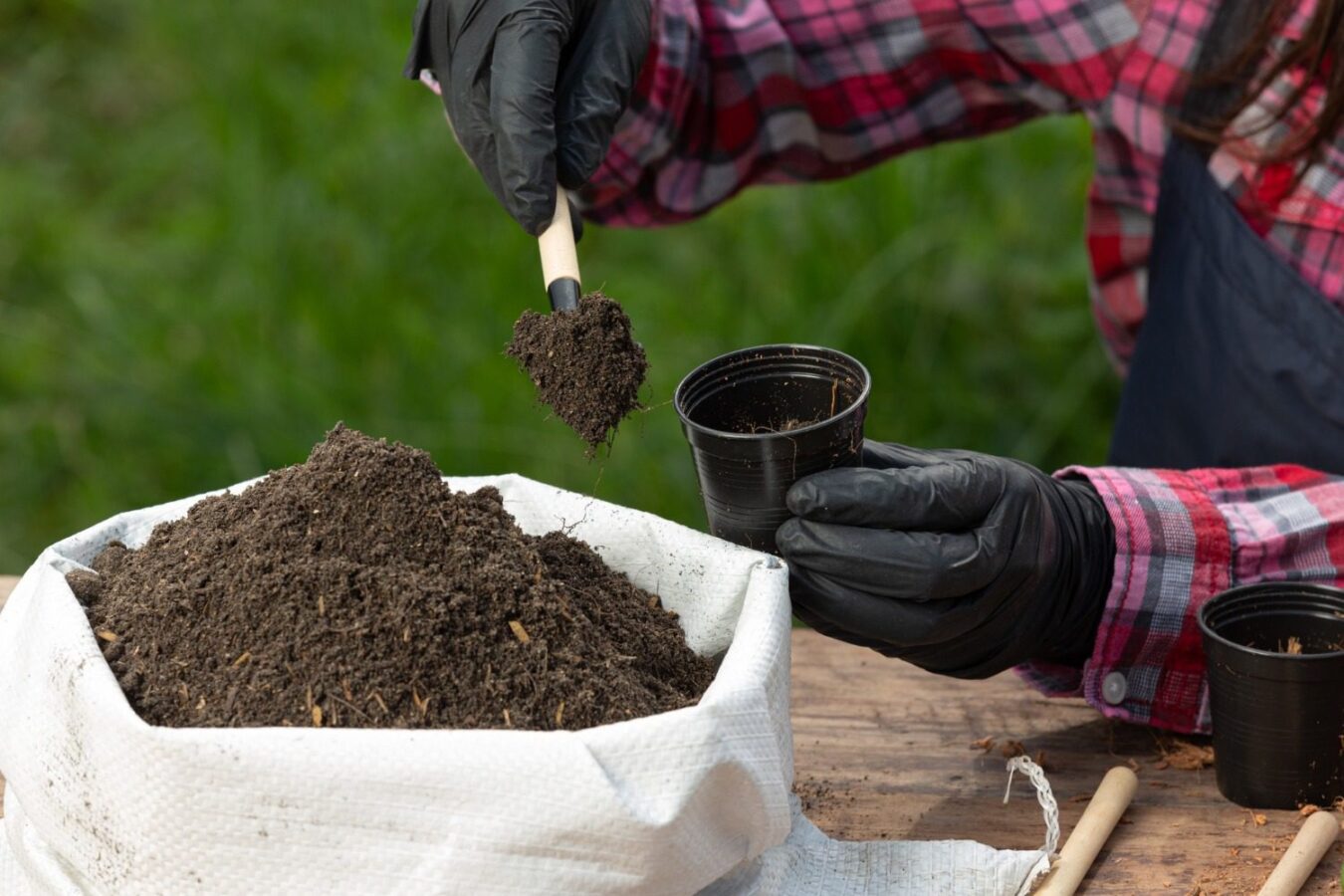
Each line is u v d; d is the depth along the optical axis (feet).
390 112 11.78
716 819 6.69
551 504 7.22
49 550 7.04
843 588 6.98
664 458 10.07
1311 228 7.61
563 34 7.27
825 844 6.97
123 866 6.64
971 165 10.63
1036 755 7.25
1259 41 7.50
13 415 11.03
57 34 15.89
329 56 12.42
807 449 6.92
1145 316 8.00
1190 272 7.77
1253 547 7.23
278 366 10.56
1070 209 10.64
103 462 10.71
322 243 11.17
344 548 6.87
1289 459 7.67
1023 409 10.32
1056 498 7.21
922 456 7.18
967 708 7.41
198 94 12.39
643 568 7.13
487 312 10.63
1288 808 7.07
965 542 6.99
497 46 7.23
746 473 6.95
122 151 14.16
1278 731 7.02
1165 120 7.80
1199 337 7.76
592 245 11.82
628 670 6.88
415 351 10.53
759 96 8.03
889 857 6.93
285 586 6.81
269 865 6.59
